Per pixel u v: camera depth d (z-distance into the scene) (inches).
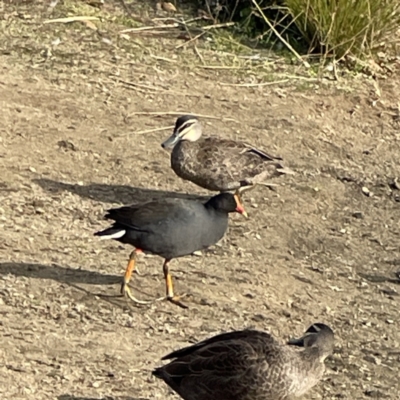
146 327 343.3
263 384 281.7
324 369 304.0
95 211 422.3
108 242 397.1
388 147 528.4
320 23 586.6
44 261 373.4
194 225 350.3
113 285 364.5
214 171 436.1
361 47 588.1
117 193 442.0
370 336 365.7
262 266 401.1
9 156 456.1
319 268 410.3
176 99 535.2
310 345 288.5
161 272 380.5
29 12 596.7
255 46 597.9
